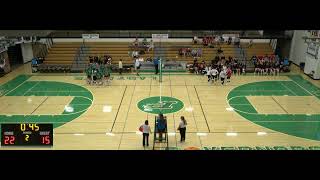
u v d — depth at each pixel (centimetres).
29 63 2475
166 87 1819
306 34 2164
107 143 1154
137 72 2139
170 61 2264
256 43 2439
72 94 1698
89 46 2398
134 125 1311
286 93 1723
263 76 2070
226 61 2158
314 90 1781
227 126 1304
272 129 1278
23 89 1791
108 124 1320
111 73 2138
